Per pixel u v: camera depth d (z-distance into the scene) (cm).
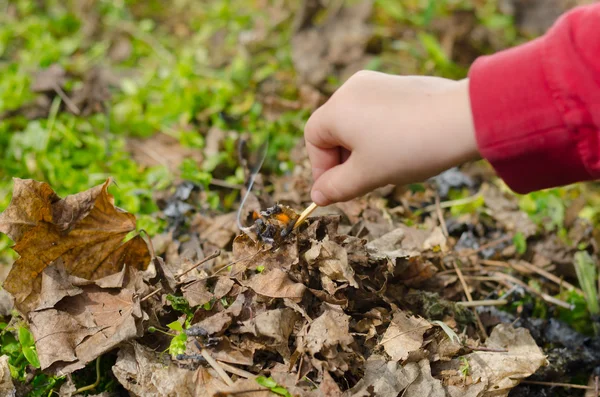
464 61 308
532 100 119
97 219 161
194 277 164
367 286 160
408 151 129
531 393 164
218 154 233
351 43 300
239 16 325
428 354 151
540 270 202
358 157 135
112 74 281
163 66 291
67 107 256
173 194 218
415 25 325
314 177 151
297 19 311
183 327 152
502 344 164
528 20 349
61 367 145
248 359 143
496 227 219
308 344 141
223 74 283
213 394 134
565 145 120
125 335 144
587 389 168
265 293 147
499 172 126
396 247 178
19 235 150
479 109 122
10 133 243
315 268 155
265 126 253
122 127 252
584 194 246
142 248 167
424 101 130
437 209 217
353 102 135
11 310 171
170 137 250
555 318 191
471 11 322
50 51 283
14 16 320
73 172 226
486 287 197
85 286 158
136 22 325
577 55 116
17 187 150
